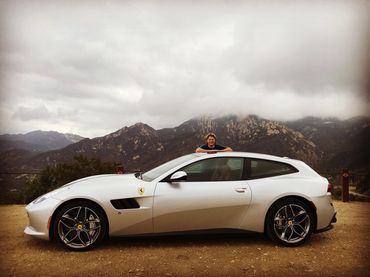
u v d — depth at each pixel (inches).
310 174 217.6
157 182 201.5
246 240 218.1
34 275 160.7
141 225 195.9
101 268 169.6
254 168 212.4
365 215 317.4
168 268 170.7
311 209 208.8
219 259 183.8
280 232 206.4
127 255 187.8
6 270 165.9
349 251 198.8
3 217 296.4
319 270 170.4
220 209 200.1
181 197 197.8
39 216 190.2
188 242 212.2
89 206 193.0
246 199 201.9
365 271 168.6
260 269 171.0
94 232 194.4
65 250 194.4
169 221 197.3
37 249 196.4
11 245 203.8
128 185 199.8
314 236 231.1
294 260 183.6
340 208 366.3
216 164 210.2
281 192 204.7
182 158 227.6
